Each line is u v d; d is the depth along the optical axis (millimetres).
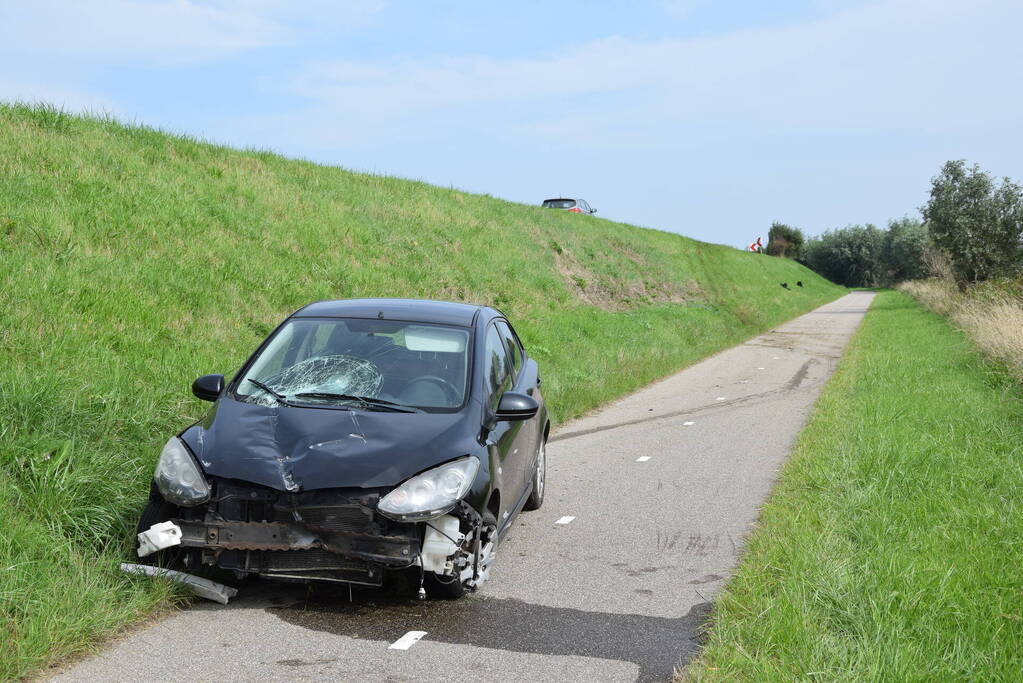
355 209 18281
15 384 5910
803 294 53156
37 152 12156
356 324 5852
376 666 3855
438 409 5121
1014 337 14844
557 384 12547
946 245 37375
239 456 4539
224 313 10094
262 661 3857
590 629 4406
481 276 18844
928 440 8688
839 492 7125
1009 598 4551
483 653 4055
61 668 3686
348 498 4359
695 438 10164
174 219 12109
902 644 3906
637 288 29594
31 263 8672
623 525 6484
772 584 4902
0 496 4750
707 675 3766
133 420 6234
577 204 45219
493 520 4848
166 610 4383
